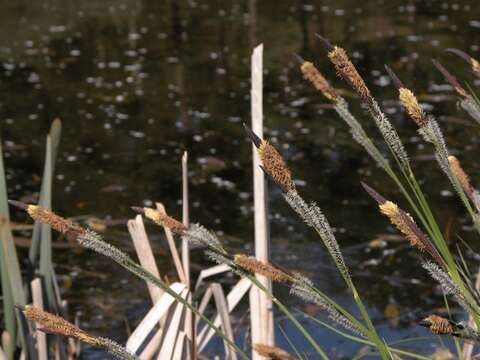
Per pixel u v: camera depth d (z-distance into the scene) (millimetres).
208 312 4375
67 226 1255
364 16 11445
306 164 6598
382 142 6996
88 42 10188
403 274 4914
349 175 6383
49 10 11695
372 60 9305
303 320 4316
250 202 5945
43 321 1229
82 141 7082
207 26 10969
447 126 7215
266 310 2021
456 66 9023
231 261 1309
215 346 4008
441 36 10266
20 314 2600
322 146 6941
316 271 4973
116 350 1249
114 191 6086
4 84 8602
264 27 10891
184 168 1980
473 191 1448
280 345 4062
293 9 11914
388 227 5539
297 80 8773
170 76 8898
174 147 6957
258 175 1956
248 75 8945
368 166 6551
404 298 4617
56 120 2658
